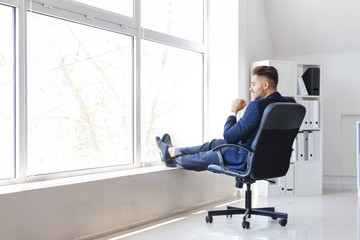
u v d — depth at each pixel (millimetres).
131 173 4078
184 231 3826
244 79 5684
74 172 3914
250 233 3744
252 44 6043
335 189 6301
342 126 6367
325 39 6297
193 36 5625
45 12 3676
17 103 3461
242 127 3781
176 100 5309
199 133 5691
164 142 4828
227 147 4000
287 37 6477
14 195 2971
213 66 5742
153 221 4242
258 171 3783
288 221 4195
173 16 5289
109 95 4379
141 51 4738
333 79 6355
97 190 3625
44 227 3174
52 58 3803
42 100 3721
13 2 3412
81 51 4078
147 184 4172
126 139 4586
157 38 4926
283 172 3992
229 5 5664
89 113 4168
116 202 3812
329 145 6387
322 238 3568
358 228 3912
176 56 5301
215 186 5184
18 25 3457
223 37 5695
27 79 3551
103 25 4242
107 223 3723
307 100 5879
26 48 3533
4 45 3406
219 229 3891
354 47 6207
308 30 6324
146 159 4859
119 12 4477
